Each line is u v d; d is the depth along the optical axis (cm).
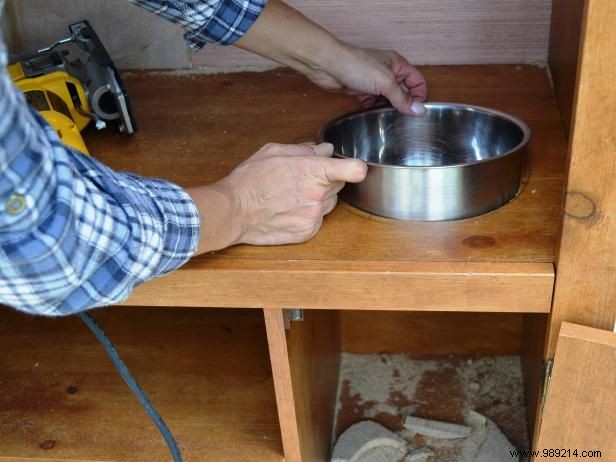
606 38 59
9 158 48
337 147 98
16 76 100
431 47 125
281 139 102
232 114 112
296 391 89
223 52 130
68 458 96
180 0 85
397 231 80
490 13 121
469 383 130
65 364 112
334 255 77
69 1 127
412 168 79
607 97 61
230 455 95
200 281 77
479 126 99
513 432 119
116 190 60
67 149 58
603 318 73
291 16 95
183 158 98
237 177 77
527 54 123
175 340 115
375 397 129
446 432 119
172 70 132
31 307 58
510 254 74
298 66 100
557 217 80
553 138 98
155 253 63
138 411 103
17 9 127
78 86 103
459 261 74
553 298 72
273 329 80
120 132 107
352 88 100
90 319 83
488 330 132
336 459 117
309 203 77
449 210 81
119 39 130
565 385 74
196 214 69
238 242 79
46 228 53
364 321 135
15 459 97
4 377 110
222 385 106
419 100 108
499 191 82
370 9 122
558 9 111
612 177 65
